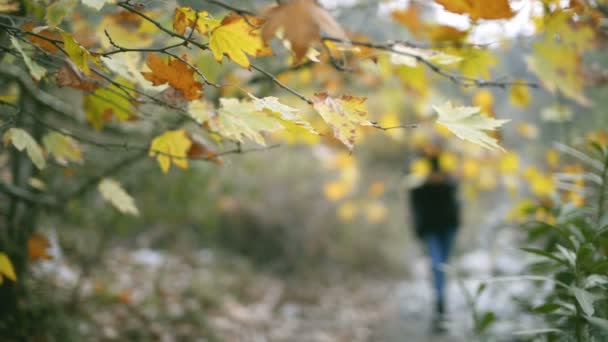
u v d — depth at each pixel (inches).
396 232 308.8
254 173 246.4
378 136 381.4
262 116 47.6
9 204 105.8
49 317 104.6
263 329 165.2
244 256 256.5
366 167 359.9
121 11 57.3
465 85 64.3
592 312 55.8
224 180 204.8
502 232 197.2
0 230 97.0
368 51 62.4
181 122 68.4
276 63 108.5
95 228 155.9
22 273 99.2
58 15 45.7
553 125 185.8
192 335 136.6
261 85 98.3
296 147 290.7
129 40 59.3
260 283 226.8
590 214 78.0
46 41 50.4
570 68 68.4
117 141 133.3
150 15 57.0
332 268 269.9
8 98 76.5
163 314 142.9
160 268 185.6
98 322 124.1
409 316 189.2
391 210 324.5
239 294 199.3
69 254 149.8
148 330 130.5
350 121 44.3
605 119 128.1
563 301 72.1
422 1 82.7
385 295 239.1
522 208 86.2
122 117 63.8
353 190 284.7
